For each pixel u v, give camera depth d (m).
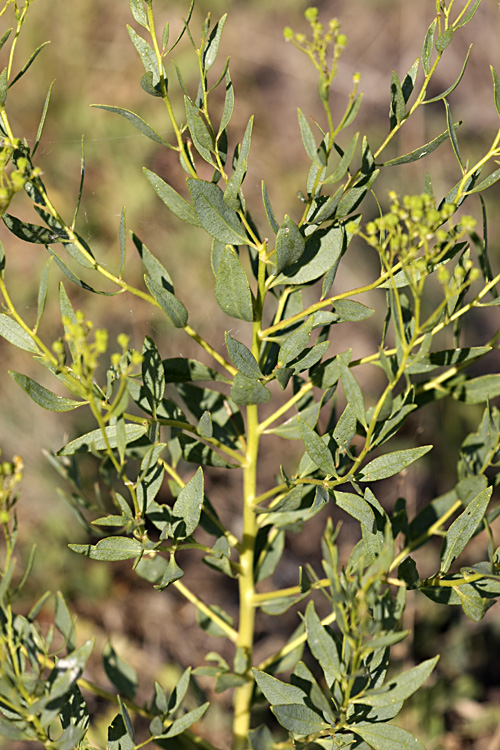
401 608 0.63
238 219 0.63
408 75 0.65
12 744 0.80
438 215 0.61
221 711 0.84
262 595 0.70
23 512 0.94
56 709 0.61
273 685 0.63
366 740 0.63
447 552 0.64
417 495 0.99
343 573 0.62
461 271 0.61
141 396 0.66
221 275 0.63
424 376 1.04
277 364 0.65
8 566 0.61
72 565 0.93
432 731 0.83
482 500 0.64
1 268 0.62
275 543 0.73
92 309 1.04
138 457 0.70
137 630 0.91
